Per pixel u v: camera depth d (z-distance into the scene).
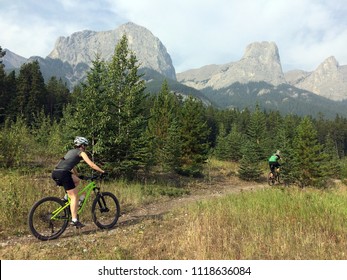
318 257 5.83
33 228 7.00
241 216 8.53
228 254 5.95
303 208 9.03
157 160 22.66
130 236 7.44
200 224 7.84
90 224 8.48
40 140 24.50
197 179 23.42
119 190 13.24
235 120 118.56
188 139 24.11
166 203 12.81
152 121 29.98
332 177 46.81
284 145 33.09
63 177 7.14
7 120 19.72
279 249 6.20
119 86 17.73
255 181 26.81
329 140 69.00
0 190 9.78
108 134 16.39
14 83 74.12
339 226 7.57
